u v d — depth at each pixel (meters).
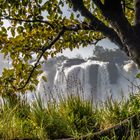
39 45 7.41
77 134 5.97
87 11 5.45
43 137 6.00
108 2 5.20
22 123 6.25
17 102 7.29
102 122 6.48
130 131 5.29
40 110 6.49
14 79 7.50
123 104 6.60
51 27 7.16
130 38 5.07
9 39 7.15
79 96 7.01
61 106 6.94
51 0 7.09
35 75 7.57
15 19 6.82
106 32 5.41
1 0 6.55
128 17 8.10
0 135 5.67
